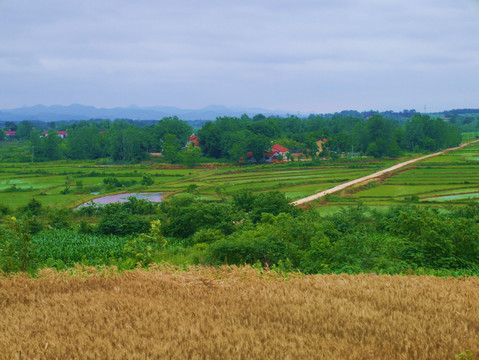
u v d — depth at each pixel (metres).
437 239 17.27
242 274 13.21
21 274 13.69
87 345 7.71
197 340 7.93
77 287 11.97
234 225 42.84
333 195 73.19
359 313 9.24
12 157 167.00
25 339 8.06
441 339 7.91
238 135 155.50
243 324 8.79
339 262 16.33
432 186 82.62
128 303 10.09
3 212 63.94
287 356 7.06
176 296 10.92
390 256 16.92
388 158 150.38
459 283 12.47
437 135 183.50
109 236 45.69
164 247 27.97
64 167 142.00
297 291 11.11
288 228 23.62
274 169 123.06
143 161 158.12
